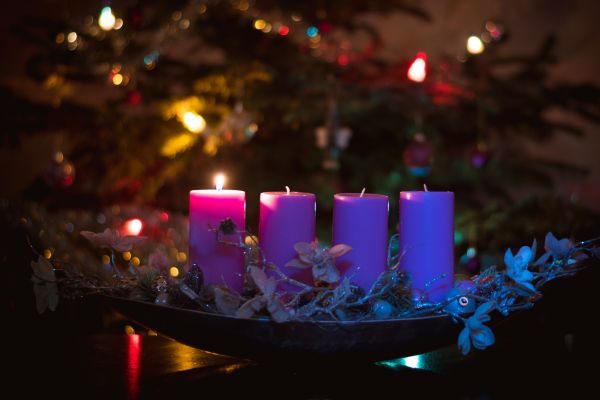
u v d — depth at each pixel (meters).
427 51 4.88
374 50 3.03
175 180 3.13
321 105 2.88
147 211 2.30
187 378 1.14
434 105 2.94
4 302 1.45
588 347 1.28
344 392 1.10
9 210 1.70
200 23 2.90
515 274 1.12
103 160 2.86
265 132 3.05
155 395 1.08
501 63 3.06
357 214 1.16
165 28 2.81
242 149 3.02
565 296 1.39
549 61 3.07
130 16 2.71
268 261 1.16
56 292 1.14
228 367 1.18
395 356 1.10
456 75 3.02
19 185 4.84
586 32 4.73
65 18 2.87
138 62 2.83
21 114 2.75
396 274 1.14
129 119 2.87
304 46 2.98
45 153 4.84
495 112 2.87
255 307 1.04
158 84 2.98
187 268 1.23
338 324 1.05
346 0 2.87
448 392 1.10
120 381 1.12
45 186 3.01
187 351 1.25
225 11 2.91
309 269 1.16
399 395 1.09
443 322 1.09
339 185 3.18
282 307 1.03
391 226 2.92
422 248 1.18
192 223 1.18
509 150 3.39
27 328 1.44
